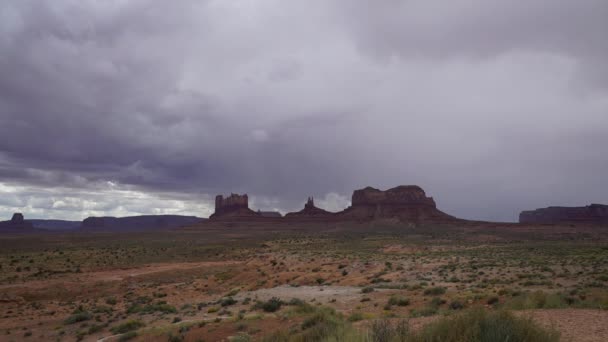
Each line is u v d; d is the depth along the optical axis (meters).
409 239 132.50
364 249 95.94
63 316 37.72
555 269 38.97
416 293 28.70
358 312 21.84
